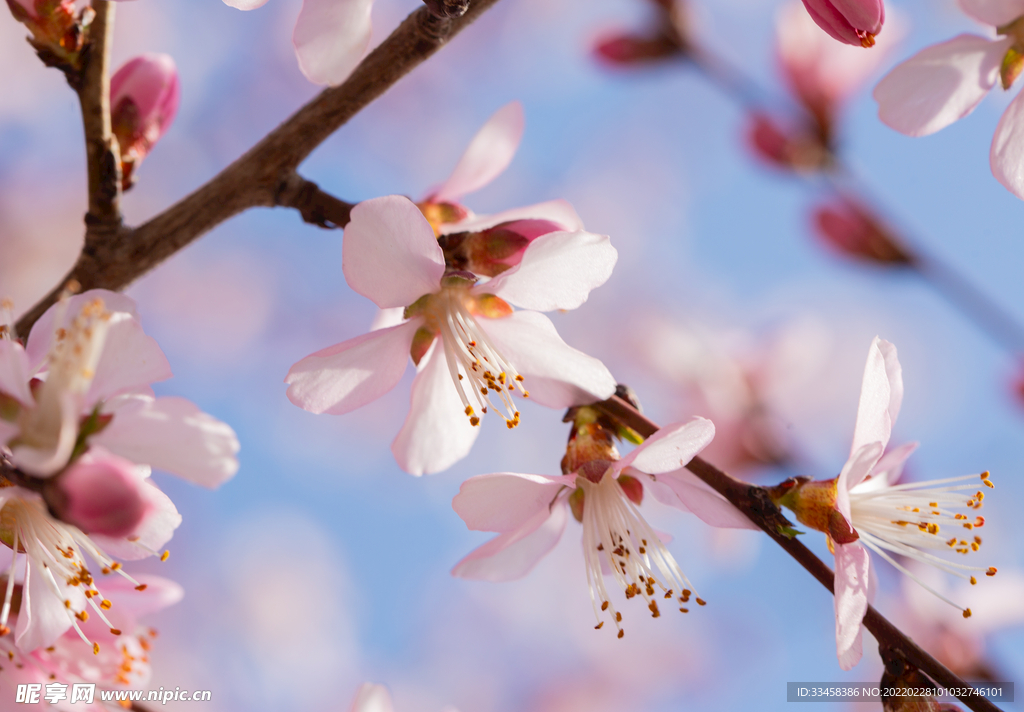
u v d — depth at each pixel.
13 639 0.34
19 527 0.33
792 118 0.41
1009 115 0.35
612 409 0.34
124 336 0.33
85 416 0.32
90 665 0.34
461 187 0.35
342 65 0.34
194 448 0.32
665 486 0.34
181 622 0.68
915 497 0.34
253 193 0.35
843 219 0.40
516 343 0.34
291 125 0.34
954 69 0.35
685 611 0.34
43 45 0.34
